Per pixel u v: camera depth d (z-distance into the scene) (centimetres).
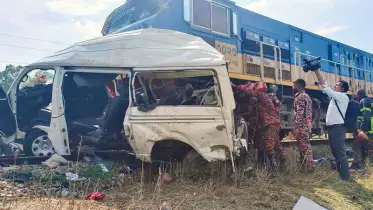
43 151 590
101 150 564
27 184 448
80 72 551
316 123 1057
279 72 955
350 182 580
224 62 498
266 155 586
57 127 541
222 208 409
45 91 618
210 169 518
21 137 614
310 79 1084
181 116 486
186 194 441
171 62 504
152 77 519
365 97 790
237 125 534
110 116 546
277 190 488
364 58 1475
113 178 486
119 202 412
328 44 1237
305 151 611
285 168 605
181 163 520
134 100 505
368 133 753
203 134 481
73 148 555
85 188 446
